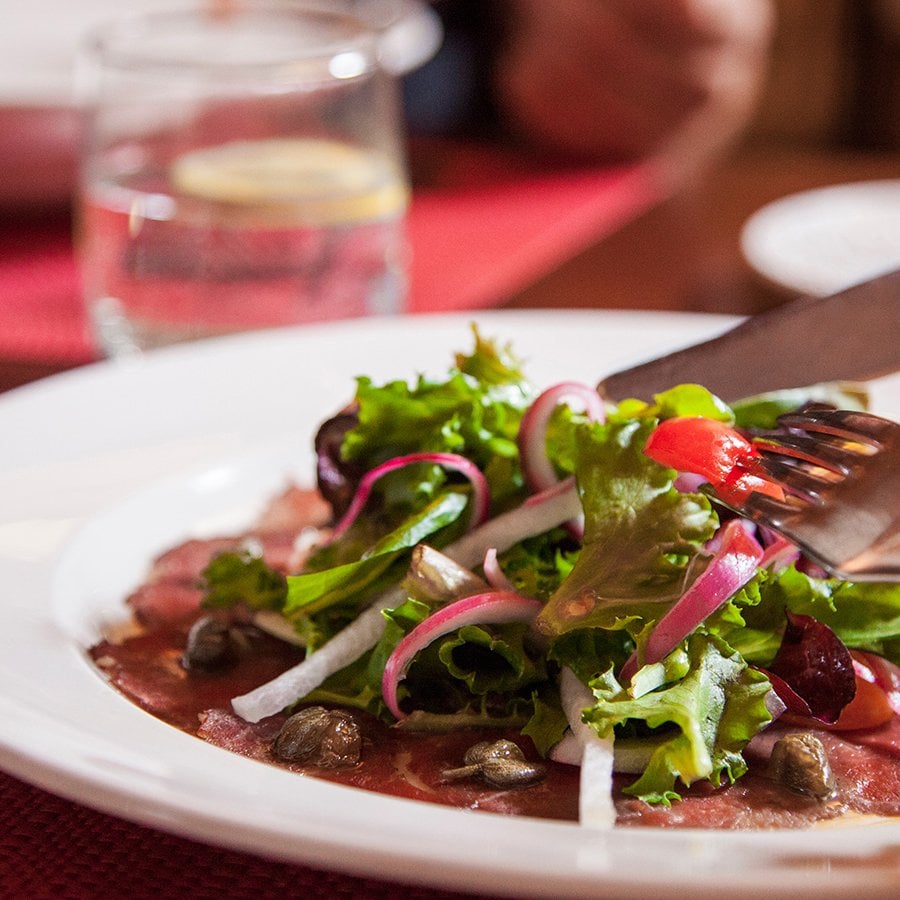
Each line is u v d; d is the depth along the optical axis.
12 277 0.65
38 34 0.71
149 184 0.58
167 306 0.58
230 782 0.35
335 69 0.60
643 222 0.74
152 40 0.63
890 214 0.76
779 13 1.20
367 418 0.45
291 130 0.60
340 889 0.37
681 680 0.40
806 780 0.39
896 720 0.41
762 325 0.45
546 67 0.78
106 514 0.48
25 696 0.39
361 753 0.40
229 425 0.52
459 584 0.42
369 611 0.43
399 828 0.33
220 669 0.43
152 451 0.51
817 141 1.22
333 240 0.58
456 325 0.56
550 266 0.67
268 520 0.49
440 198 0.75
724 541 0.41
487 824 0.33
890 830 0.36
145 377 0.53
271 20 0.64
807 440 0.40
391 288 0.61
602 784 0.38
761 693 0.40
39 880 0.37
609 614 0.41
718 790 0.39
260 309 0.59
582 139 0.79
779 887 0.30
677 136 0.80
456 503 0.43
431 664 0.42
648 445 0.41
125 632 0.44
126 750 0.36
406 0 0.77
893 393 0.52
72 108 0.64
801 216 0.74
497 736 0.41
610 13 0.77
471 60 0.85
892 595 0.42
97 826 0.39
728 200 0.81
